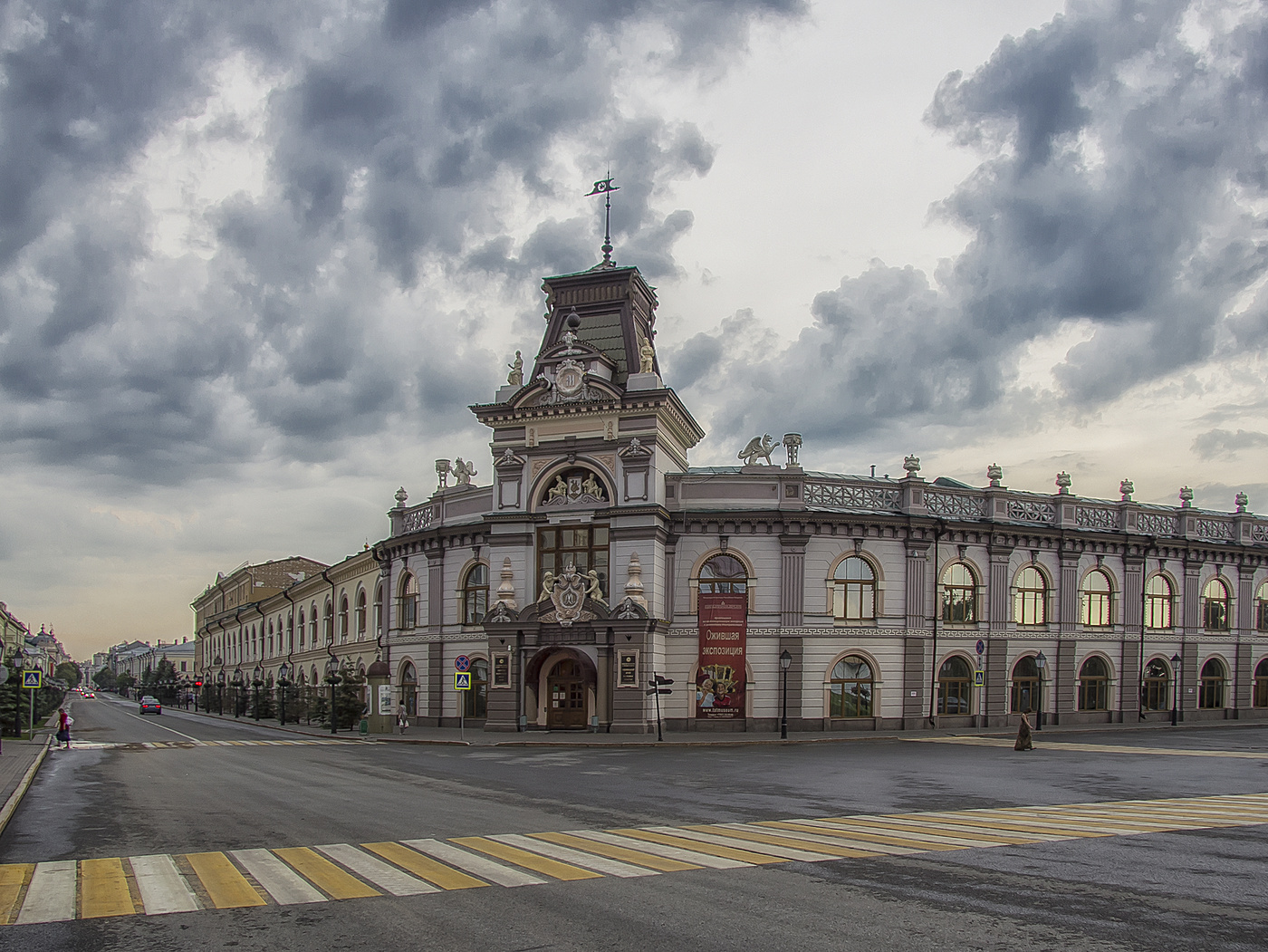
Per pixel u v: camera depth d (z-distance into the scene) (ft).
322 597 240.53
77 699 588.91
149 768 94.84
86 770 93.71
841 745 121.29
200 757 109.70
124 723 229.45
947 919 30.25
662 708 141.69
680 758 101.35
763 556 144.66
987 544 153.79
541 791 69.67
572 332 150.71
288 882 37.01
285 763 99.91
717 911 31.50
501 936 29.09
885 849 42.65
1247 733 137.28
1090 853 41.32
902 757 99.30
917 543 147.95
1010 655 153.69
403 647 172.45
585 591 139.95
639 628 135.95
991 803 60.23
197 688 359.25
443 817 55.36
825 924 29.86
